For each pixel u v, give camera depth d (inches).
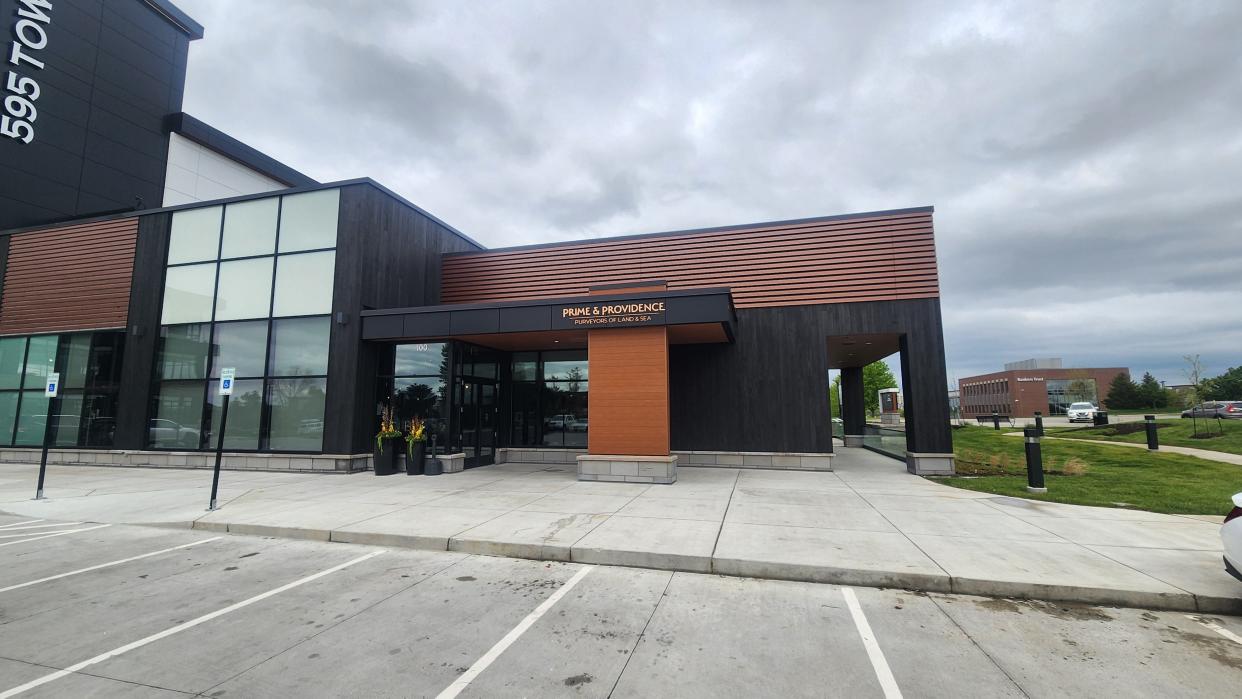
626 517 324.8
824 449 566.3
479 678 144.1
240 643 166.7
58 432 664.4
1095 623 181.2
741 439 585.6
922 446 538.0
